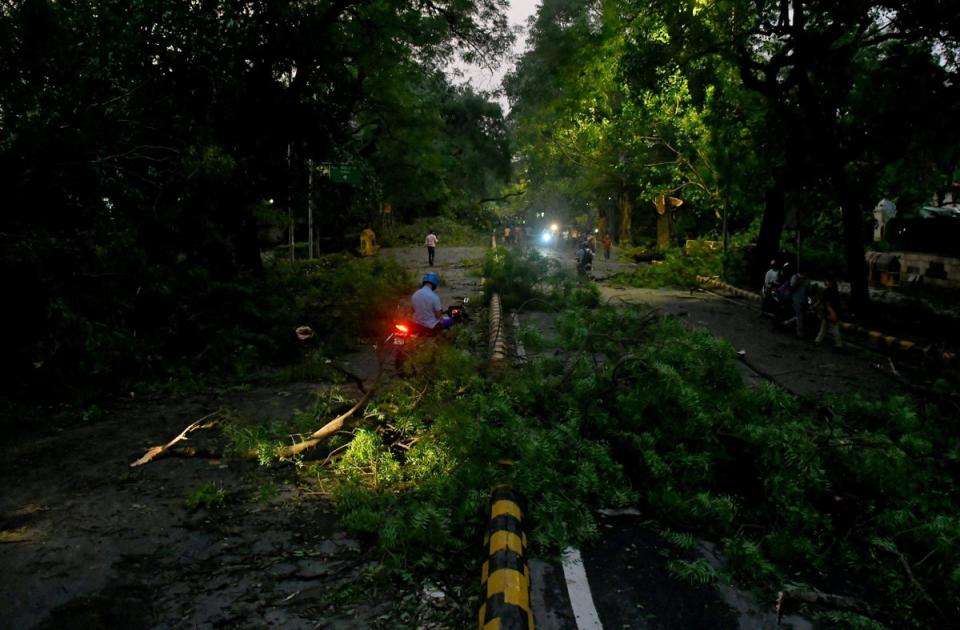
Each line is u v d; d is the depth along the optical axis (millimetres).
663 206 34000
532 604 4500
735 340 14578
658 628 4266
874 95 14812
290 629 4148
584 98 25656
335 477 6457
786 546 5121
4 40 9891
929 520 5449
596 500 5977
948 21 12812
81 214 10531
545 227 67750
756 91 19438
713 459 6344
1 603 4305
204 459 6980
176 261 11812
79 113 10516
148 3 11430
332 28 17578
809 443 6027
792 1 16297
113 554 4973
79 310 9633
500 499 5152
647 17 18828
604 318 9992
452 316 11586
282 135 15727
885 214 26469
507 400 7344
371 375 11031
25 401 8797
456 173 54094
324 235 39688
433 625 4230
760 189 21344
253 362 11273
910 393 10359
